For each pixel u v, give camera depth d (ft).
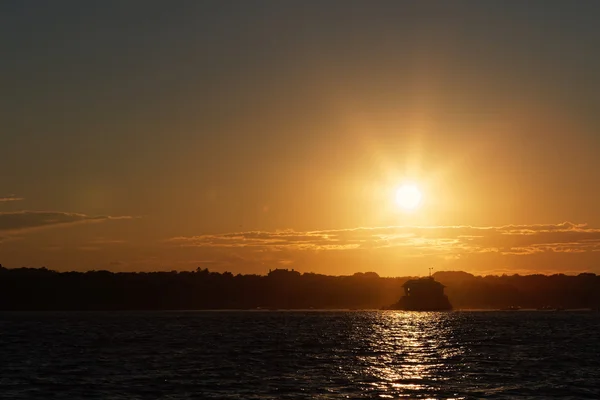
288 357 410.31
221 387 282.97
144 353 436.35
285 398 257.96
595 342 537.65
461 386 286.46
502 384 291.79
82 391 273.33
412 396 262.47
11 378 309.83
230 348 478.59
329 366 359.46
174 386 285.43
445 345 513.04
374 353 442.50
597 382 297.94
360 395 264.31
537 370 340.59
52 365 362.94
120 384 290.56
